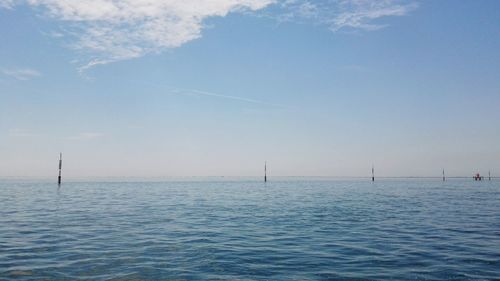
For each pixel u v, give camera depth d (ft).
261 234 64.95
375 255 48.52
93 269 41.29
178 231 67.87
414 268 42.06
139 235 63.36
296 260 45.93
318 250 51.67
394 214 95.61
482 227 72.95
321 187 278.87
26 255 47.73
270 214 95.96
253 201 140.56
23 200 138.41
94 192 196.13
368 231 68.44
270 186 298.56
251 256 47.96
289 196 171.83
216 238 60.90
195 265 43.34
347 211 103.40
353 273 40.22
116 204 124.16
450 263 44.16
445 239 60.03
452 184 353.10
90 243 56.08
